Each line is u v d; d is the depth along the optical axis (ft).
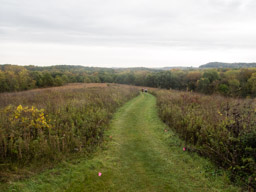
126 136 24.75
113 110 40.91
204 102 39.99
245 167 13.48
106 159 17.39
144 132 26.73
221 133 17.28
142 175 14.66
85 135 21.97
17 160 15.26
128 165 16.35
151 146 21.09
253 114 20.48
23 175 13.65
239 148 14.88
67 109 31.04
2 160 14.84
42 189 12.35
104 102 42.83
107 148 20.15
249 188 12.03
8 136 16.69
